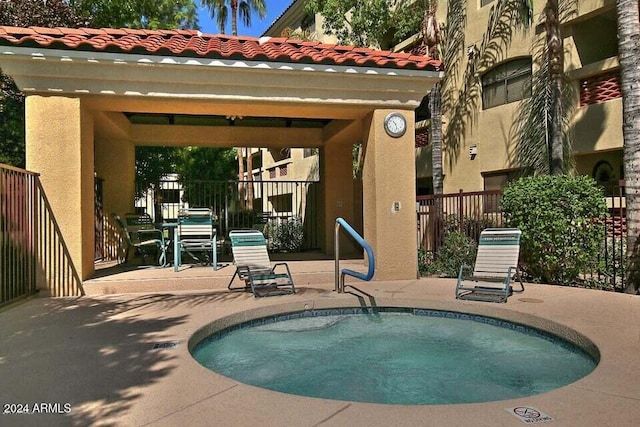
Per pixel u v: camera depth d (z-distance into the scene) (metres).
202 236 9.05
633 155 7.55
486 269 7.29
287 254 12.06
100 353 4.18
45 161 7.16
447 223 10.52
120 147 10.96
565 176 8.38
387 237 8.45
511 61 14.25
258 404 3.05
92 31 8.02
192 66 7.25
